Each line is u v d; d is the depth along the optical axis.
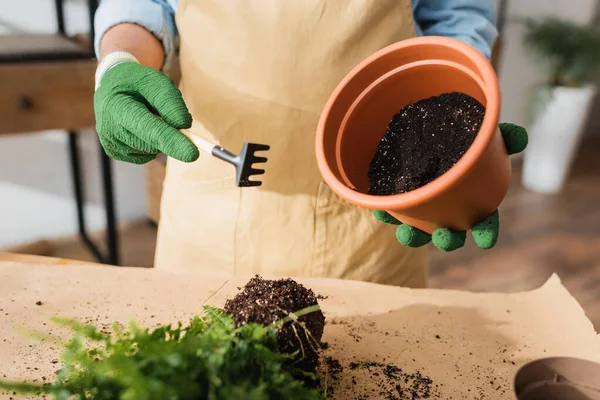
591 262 1.85
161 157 1.52
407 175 0.68
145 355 0.56
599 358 0.74
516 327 0.80
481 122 0.67
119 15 0.89
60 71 1.25
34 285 0.83
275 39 0.84
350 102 0.71
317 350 0.70
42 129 1.28
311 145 0.88
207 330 0.62
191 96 0.91
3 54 1.23
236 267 0.94
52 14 1.57
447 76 0.70
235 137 0.90
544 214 2.13
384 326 0.80
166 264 1.00
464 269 1.80
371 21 0.84
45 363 0.72
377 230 0.93
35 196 1.72
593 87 2.24
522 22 2.23
